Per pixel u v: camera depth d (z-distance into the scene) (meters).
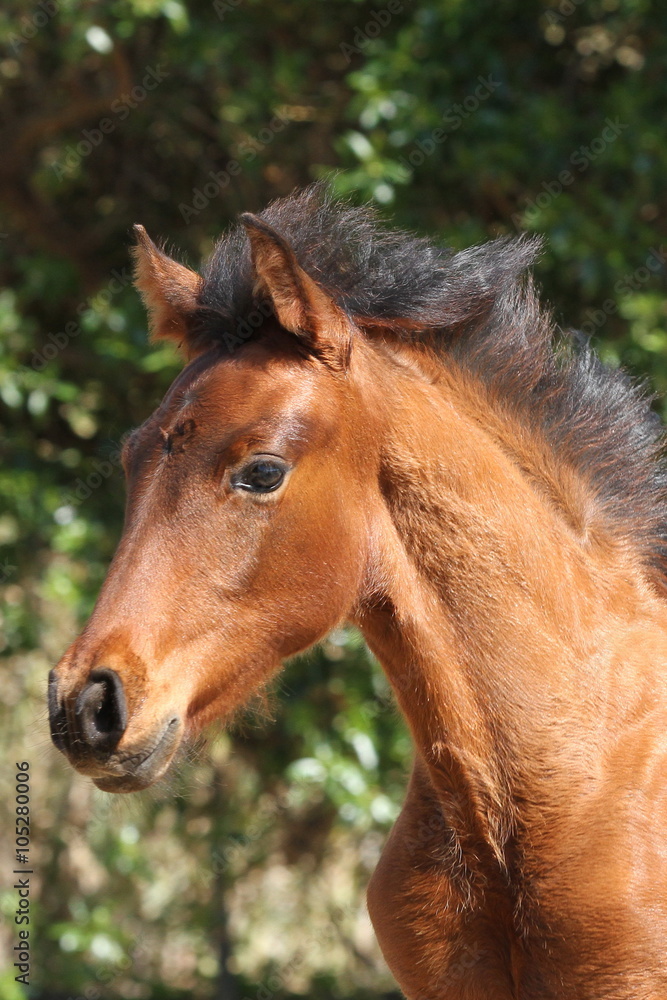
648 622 4.52
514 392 4.63
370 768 9.45
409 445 4.27
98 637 3.73
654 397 5.09
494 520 4.29
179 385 4.08
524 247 4.82
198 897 11.86
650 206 10.16
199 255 11.12
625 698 4.25
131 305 10.03
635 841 3.98
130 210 11.24
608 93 10.25
